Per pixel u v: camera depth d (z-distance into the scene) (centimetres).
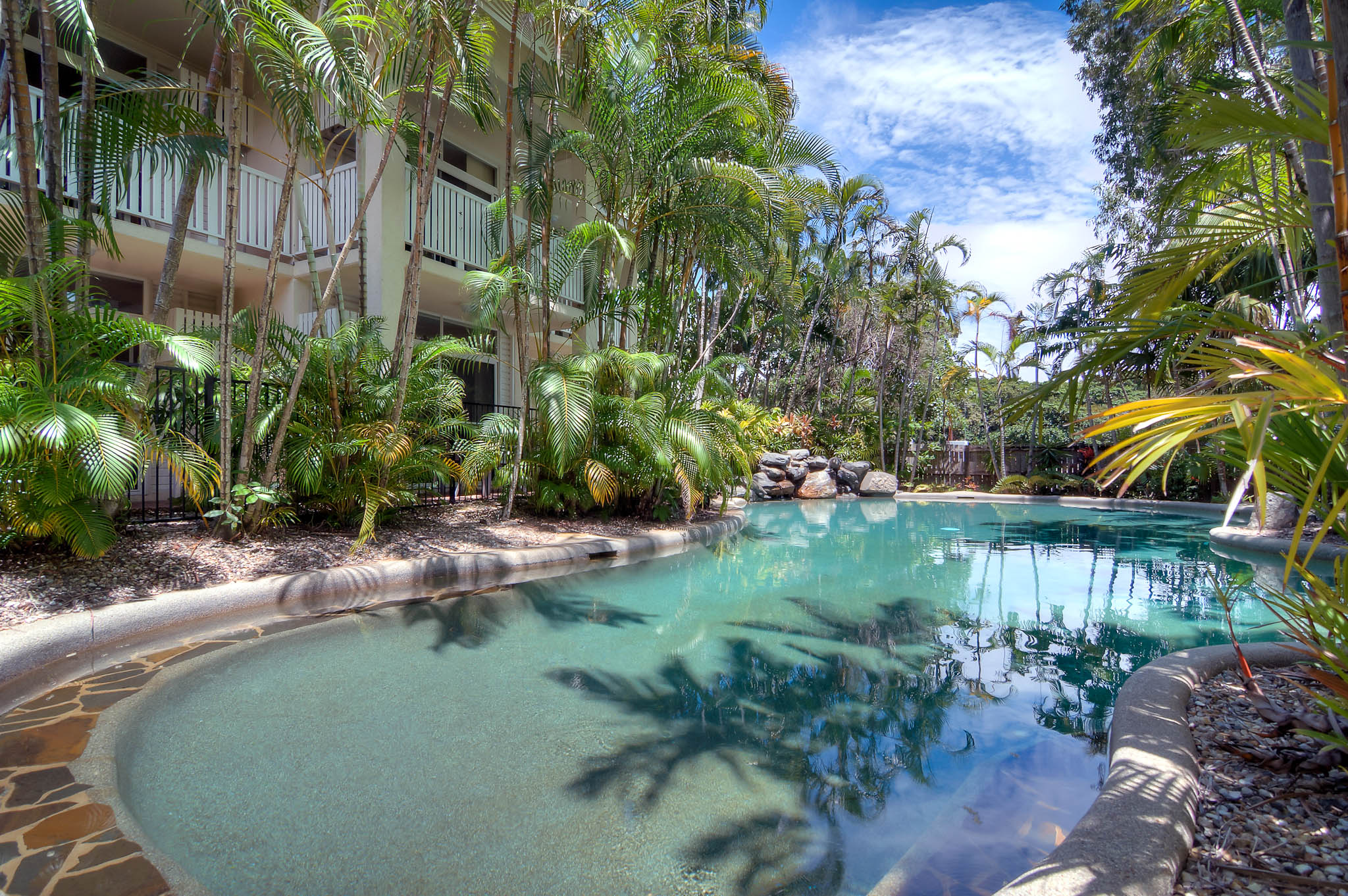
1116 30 1322
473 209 992
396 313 848
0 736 247
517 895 163
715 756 244
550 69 738
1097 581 604
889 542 862
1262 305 814
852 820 201
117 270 798
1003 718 283
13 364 388
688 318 1084
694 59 796
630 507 839
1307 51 353
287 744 247
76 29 427
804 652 376
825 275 1836
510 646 375
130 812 196
